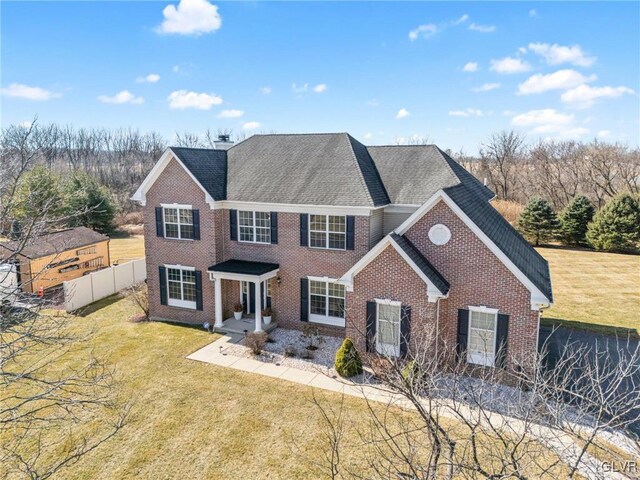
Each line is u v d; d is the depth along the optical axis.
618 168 58.91
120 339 22.47
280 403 16.16
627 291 30.53
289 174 23.58
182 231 24.27
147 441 14.01
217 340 22.14
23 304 13.04
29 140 21.12
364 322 18.62
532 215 48.06
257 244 23.42
